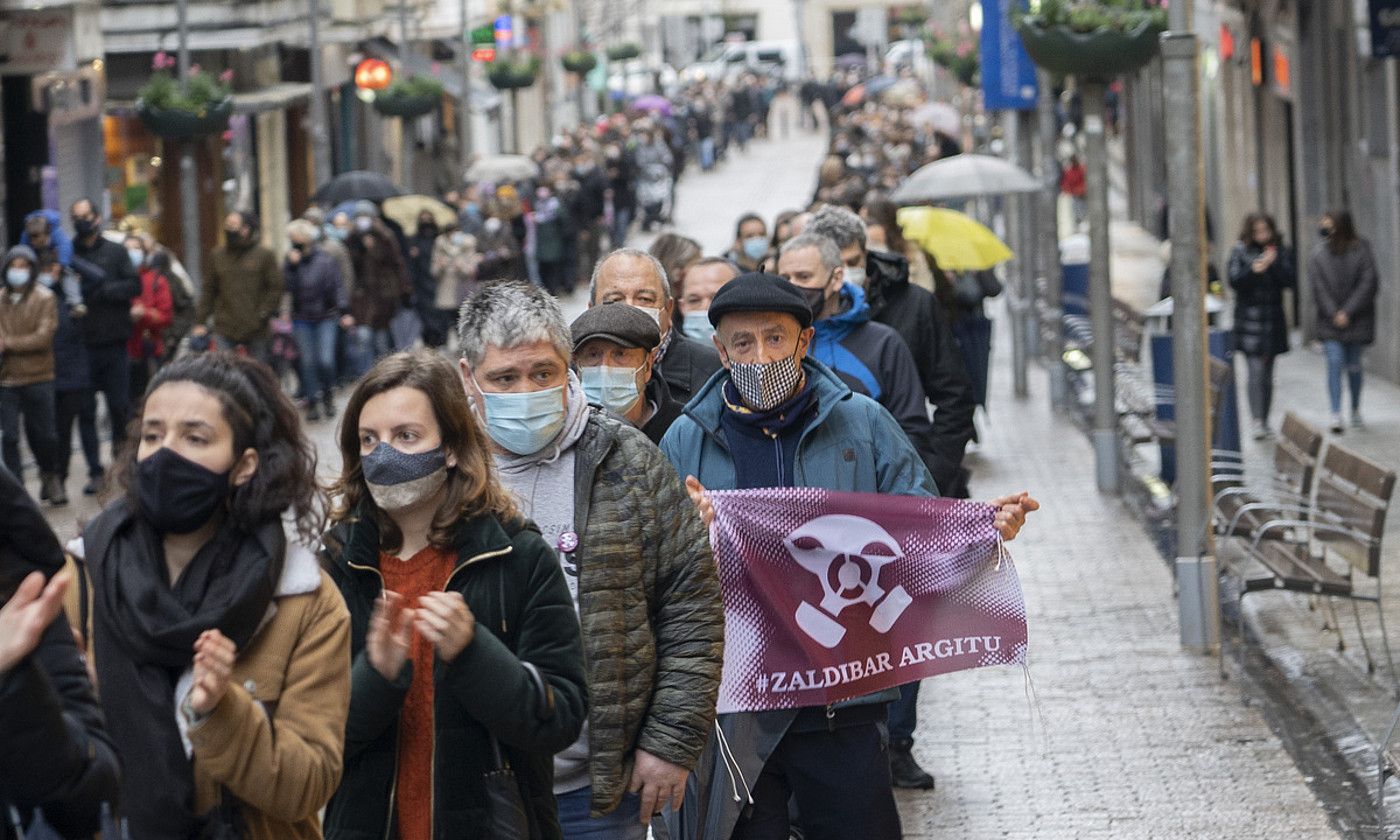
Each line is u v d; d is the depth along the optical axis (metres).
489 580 9.37
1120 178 100.12
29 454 39.25
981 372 36.28
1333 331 37.28
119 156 60.03
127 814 7.93
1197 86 22.09
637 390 13.59
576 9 124.12
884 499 12.72
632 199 82.62
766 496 12.64
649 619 10.66
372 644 8.75
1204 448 22.11
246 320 41.91
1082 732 19.16
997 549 12.74
